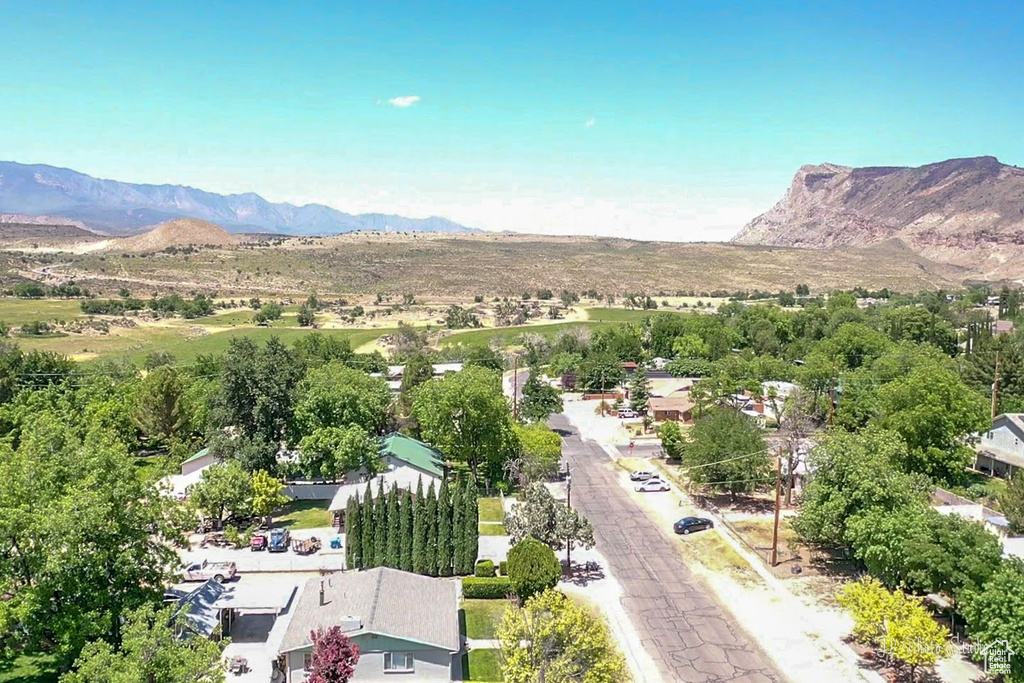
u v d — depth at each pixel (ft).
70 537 104.63
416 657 112.68
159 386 241.55
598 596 148.15
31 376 290.15
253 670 118.01
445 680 113.19
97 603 107.96
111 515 112.68
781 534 179.01
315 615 119.14
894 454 179.01
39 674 112.88
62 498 110.01
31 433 138.00
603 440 285.84
